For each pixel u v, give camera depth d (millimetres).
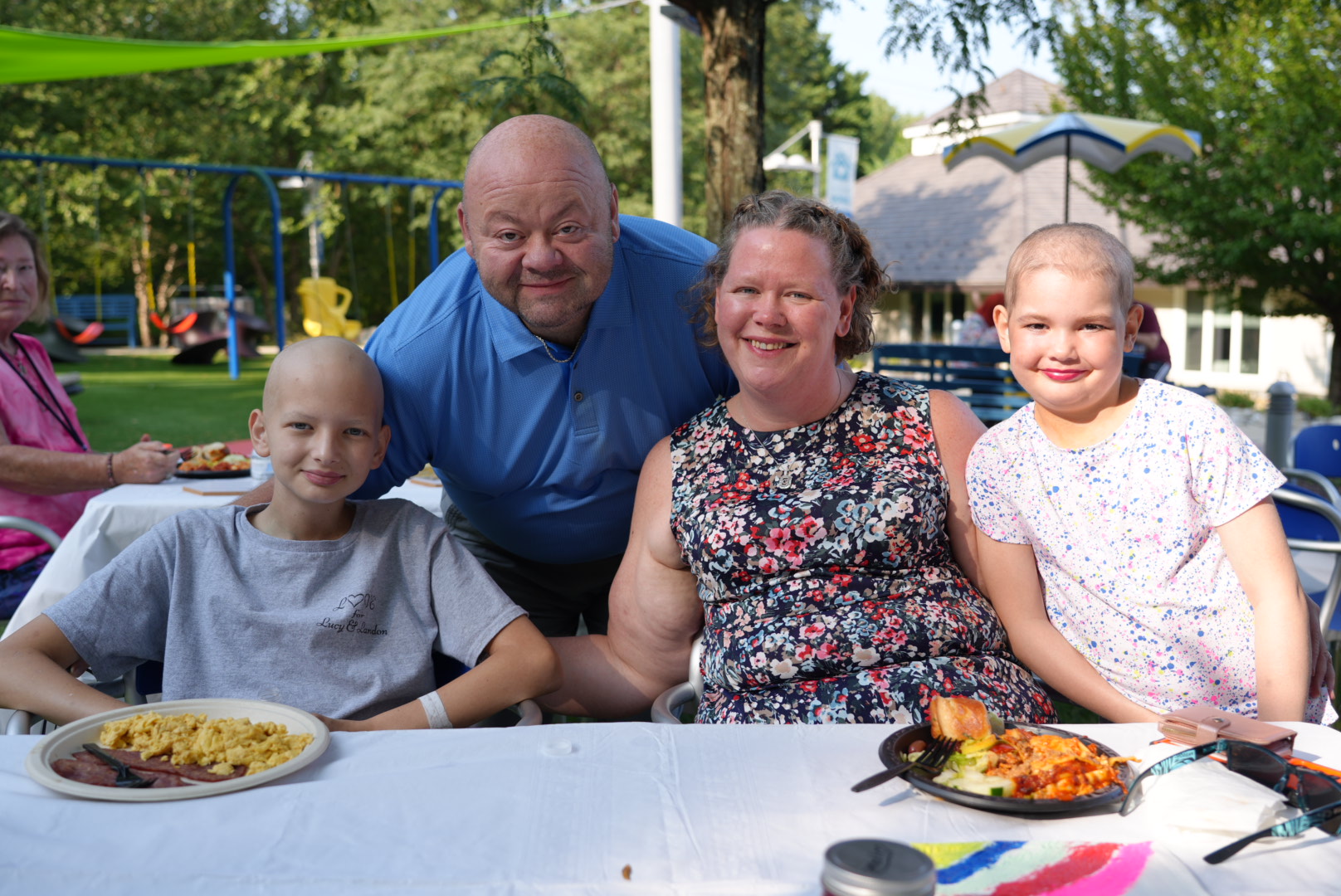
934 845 1126
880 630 1896
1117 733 1445
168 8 22594
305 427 1841
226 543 1886
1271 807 1152
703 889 1041
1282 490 2930
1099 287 1768
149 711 1484
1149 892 1036
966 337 8141
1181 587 1829
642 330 2361
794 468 2082
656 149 7312
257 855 1105
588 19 23000
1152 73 13117
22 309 3527
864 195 22953
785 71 27500
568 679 2211
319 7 20266
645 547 2172
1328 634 2922
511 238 2066
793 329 1991
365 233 27703
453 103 23344
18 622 2963
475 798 1235
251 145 24000
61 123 21734
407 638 1921
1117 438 1845
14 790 1260
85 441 3689
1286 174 12531
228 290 16750
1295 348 16578
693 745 1395
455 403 2324
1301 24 12289
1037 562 1973
